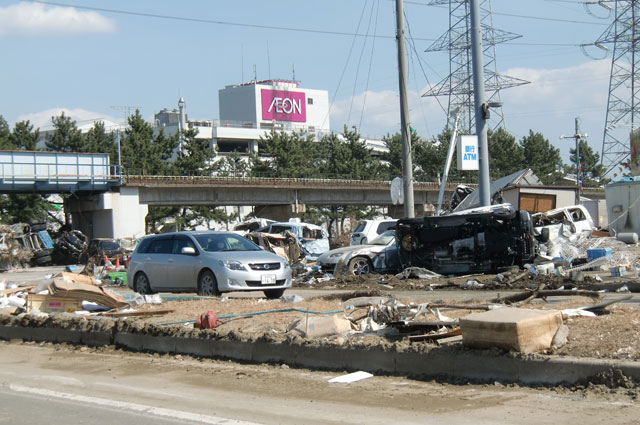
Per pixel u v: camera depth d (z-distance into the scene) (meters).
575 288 14.56
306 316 9.68
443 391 7.28
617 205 30.52
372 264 20.70
